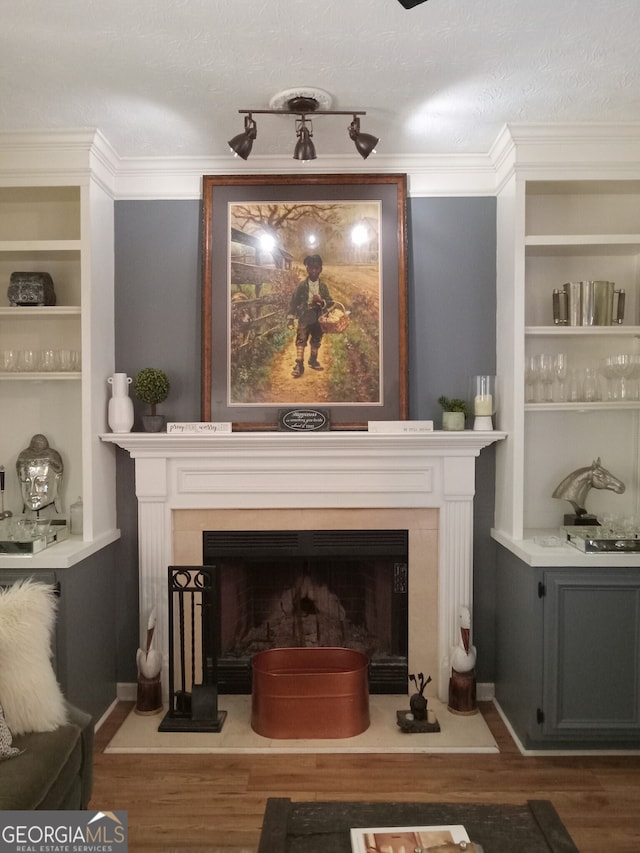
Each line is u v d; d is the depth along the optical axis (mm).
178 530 3410
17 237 3406
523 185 3057
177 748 2926
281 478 3354
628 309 3379
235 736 3035
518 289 3086
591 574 2828
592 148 3037
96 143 3055
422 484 3352
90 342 3096
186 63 2438
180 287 3432
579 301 3168
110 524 3371
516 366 3090
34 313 3145
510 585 3164
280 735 3014
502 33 2254
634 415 3391
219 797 2553
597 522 3225
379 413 3385
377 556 3428
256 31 2227
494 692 3443
